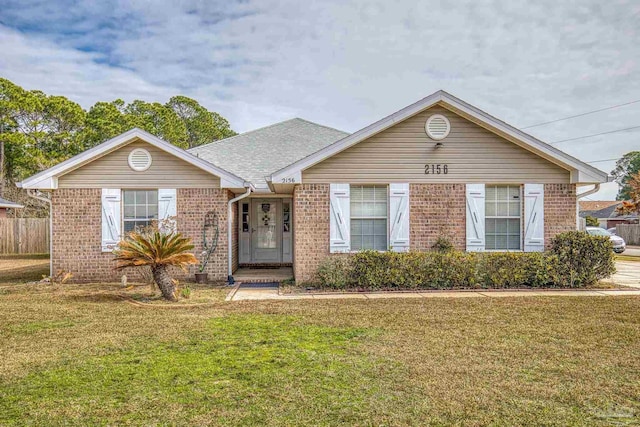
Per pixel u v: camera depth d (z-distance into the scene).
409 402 4.25
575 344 6.17
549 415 3.98
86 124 34.56
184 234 12.90
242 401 4.29
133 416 3.98
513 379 4.84
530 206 12.25
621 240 25.17
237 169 15.75
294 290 11.30
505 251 12.20
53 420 3.91
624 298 9.84
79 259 12.72
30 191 12.93
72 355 5.76
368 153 12.14
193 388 4.62
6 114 31.59
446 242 12.01
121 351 5.93
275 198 17.25
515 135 12.01
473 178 12.23
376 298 10.07
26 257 23.88
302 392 4.50
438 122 12.19
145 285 11.86
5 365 5.36
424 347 6.04
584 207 61.28
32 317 8.03
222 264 12.97
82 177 12.76
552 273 11.46
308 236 12.05
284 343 6.28
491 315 8.08
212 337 6.63
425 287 11.41
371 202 12.32
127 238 12.02
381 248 12.29
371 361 5.45
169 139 37.59
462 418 3.92
